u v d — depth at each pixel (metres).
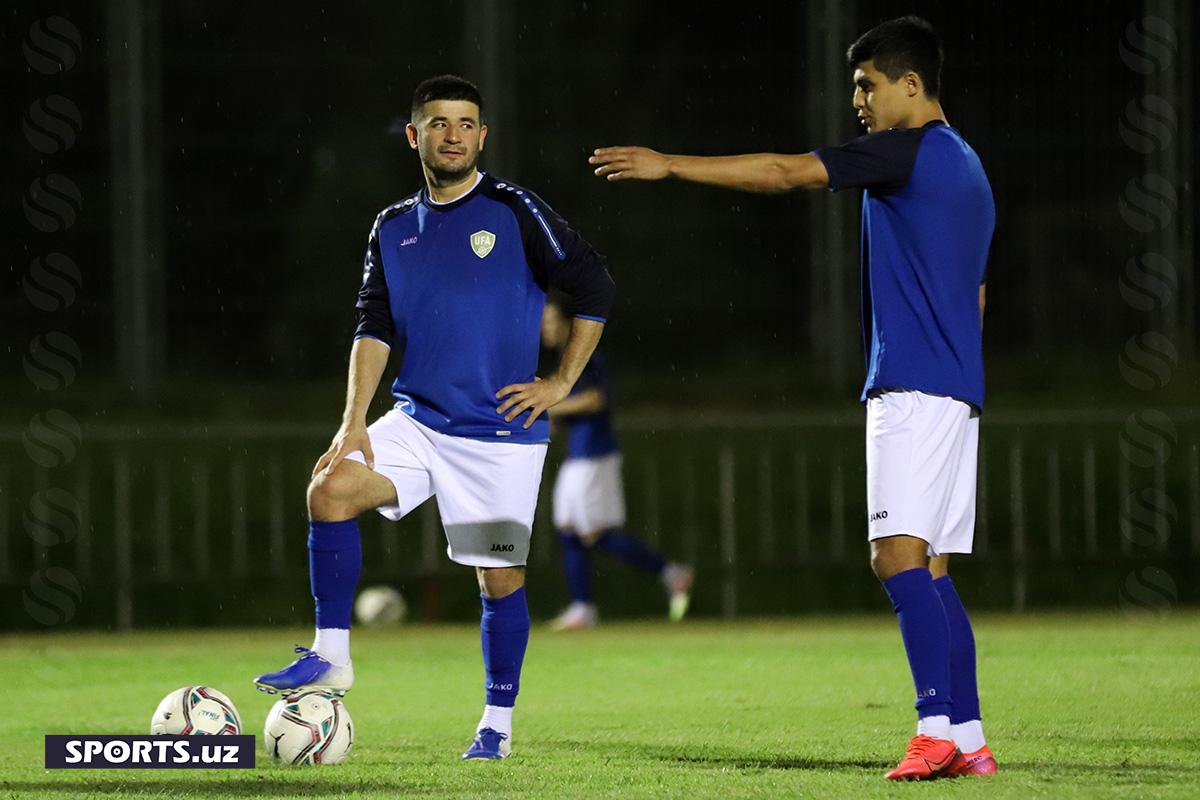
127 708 26.22
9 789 17.78
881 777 17.56
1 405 51.28
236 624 44.59
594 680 29.41
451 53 55.69
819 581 47.38
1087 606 45.31
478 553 20.02
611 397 41.59
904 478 17.81
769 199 54.50
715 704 25.47
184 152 53.84
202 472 44.31
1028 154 53.78
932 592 17.75
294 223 54.00
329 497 19.44
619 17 55.34
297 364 53.69
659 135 54.41
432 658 34.12
